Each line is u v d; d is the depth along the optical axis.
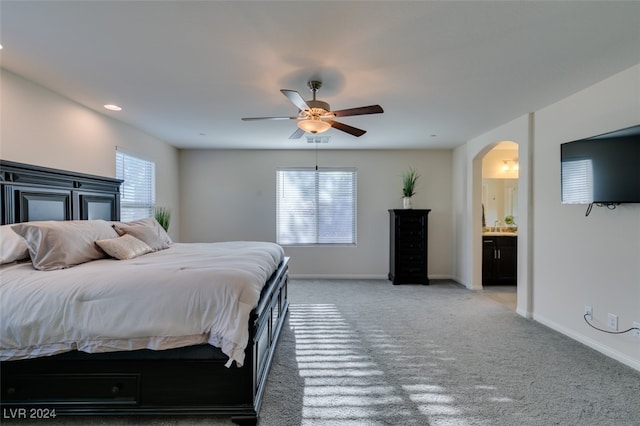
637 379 2.18
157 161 4.75
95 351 1.67
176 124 3.95
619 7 1.63
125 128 3.92
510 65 2.30
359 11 1.68
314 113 2.52
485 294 4.55
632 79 2.32
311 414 1.82
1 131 2.38
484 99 3.00
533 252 3.43
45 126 2.77
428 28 1.83
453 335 2.99
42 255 2.01
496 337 2.93
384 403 1.92
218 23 1.79
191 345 1.71
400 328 3.18
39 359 1.72
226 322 1.65
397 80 2.57
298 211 5.71
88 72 2.45
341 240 5.71
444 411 1.84
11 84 2.45
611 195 2.38
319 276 5.65
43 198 2.63
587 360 2.46
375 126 4.02
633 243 2.34
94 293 1.69
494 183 5.52
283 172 5.68
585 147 2.60
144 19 1.75
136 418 1.76
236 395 1.74
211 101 3.10
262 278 2.05
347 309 3.81
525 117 3.48
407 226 5.18
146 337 1.67
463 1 1.59
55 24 1.80
